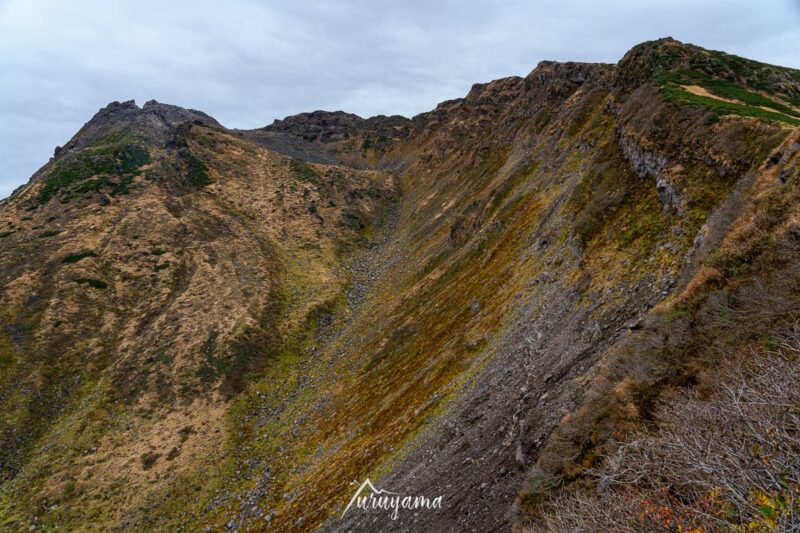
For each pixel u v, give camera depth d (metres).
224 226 137.25
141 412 68.62
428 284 81.38
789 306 12.23
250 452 59.47
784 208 16.09
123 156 167.50
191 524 48.19
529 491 15.89
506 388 29.05
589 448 15.15
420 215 157.50
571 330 28.69
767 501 5.52
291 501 43.34
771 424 6.80
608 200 39.88
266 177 185.38
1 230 120.56
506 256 56.25
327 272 126.88
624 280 28.69
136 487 54.38
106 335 88.88
